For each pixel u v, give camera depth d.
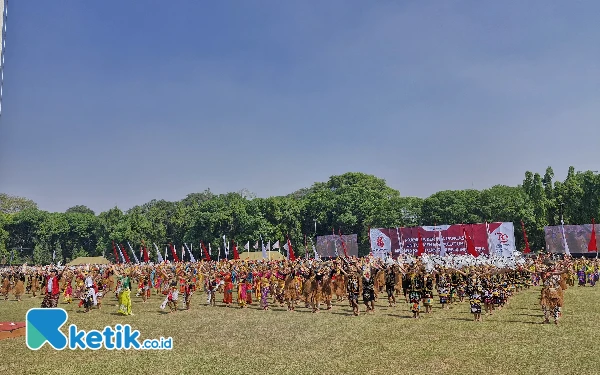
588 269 35.50
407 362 12.95
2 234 112.06
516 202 67.44
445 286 24.12
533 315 20.88
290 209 92.25
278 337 17.11
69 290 30.83
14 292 33.44
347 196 87.56
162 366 13.37
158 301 30.59
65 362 14.09
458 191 75.69
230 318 22.23
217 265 40.12
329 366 12.79
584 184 67.69
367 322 19.89
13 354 15.19
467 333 16.89
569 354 13.38
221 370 12.76
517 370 11.91
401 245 44.34
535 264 35.03
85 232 123.69
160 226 105.31
